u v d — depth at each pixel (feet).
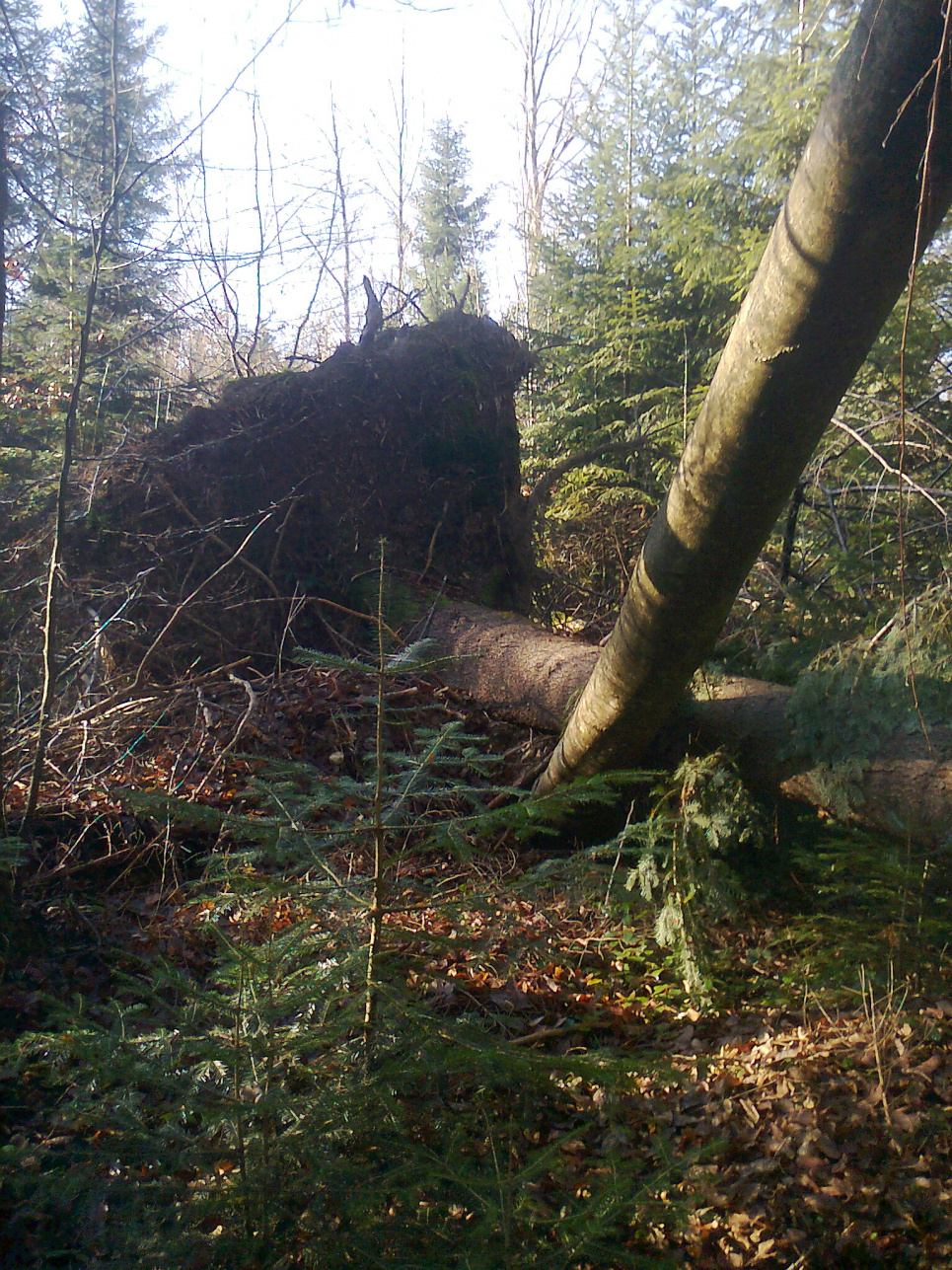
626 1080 7.25
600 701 12.50
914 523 17.58
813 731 11.51
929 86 6.72
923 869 10.27
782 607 18.71
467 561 22.11
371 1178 6.22
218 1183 6.28
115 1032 7.23
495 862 14.26
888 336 19.51
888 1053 9.20
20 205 13.92
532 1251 6.00
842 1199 7.82
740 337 8.73
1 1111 8.55
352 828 7.70
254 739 15.98
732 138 20.62
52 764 15.11
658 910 11.91
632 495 27.53
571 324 33.17
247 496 20.48
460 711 17.26
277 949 6.93
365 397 21.39
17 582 17.65
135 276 17.42
